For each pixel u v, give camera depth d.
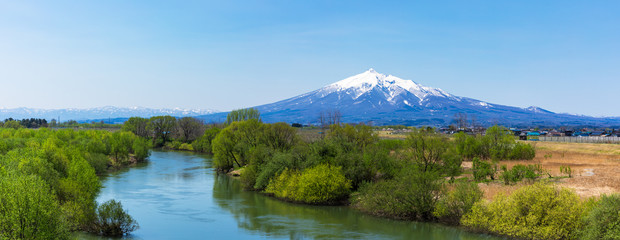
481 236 45.53
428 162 73.31
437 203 52.72
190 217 57.06
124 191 76.06
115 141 120.06
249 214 58.91
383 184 57.00
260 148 84.88
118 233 47.88
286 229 50.69
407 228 50.25
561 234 40.16
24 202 34.06
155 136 197.75
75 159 68.50
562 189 43.25
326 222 54.06
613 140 147.88
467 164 87.38
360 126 90.94
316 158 71.81
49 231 35.19
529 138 172.00
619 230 35.38
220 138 105.19
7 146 85.38
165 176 97.19
